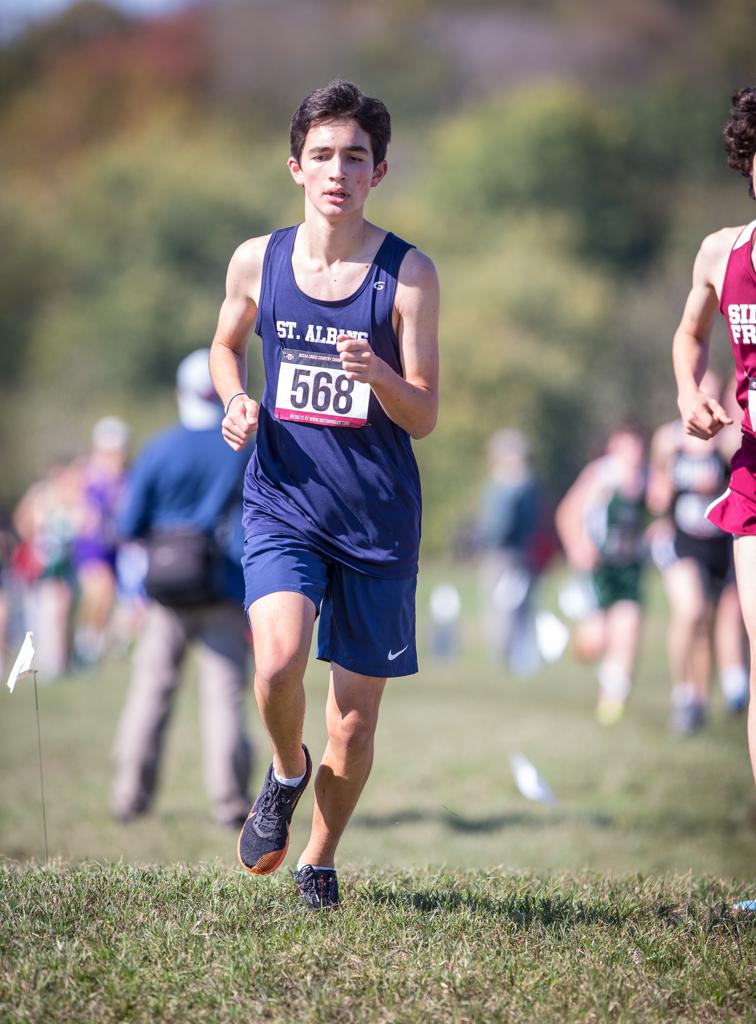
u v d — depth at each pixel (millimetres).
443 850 24312
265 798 13656
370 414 13469
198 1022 10930
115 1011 11031
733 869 23094
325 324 13555
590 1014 11180
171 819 26703
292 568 13305
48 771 32312
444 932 13102
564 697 47469
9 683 14008
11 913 13062
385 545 13578
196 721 41031
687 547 36969
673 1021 11180
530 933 13164
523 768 15586
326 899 13805
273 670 12727
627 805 28750
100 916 13156
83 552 54094
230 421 13281
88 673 53906
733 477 14164
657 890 15586
